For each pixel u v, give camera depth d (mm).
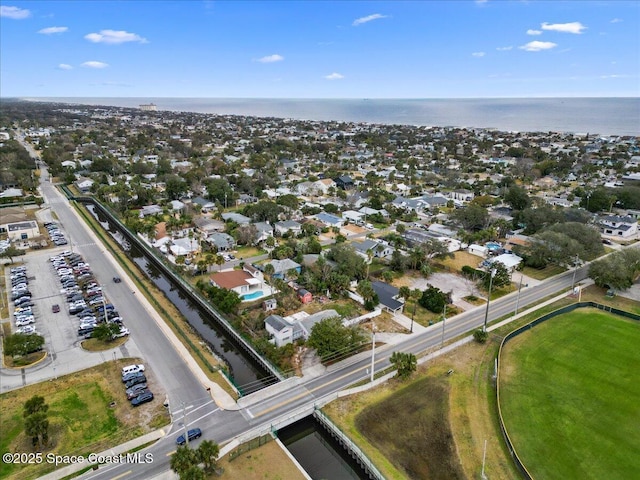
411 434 51469
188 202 153125
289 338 69375
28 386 57219
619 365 65125
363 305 82500
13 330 70500
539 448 49438
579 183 192750
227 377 60812
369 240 109562
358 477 49250
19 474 44125
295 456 52031
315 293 86438
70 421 51281
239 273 90312
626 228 127562
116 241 123188
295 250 105188
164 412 53312
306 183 182000
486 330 75062
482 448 49469
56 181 189625
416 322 77812
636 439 50812
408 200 156250
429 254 103188
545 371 63781
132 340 68938
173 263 102500
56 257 101625
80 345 66875
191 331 74875
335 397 57438
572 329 75812
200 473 40562
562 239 100688
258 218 133625
